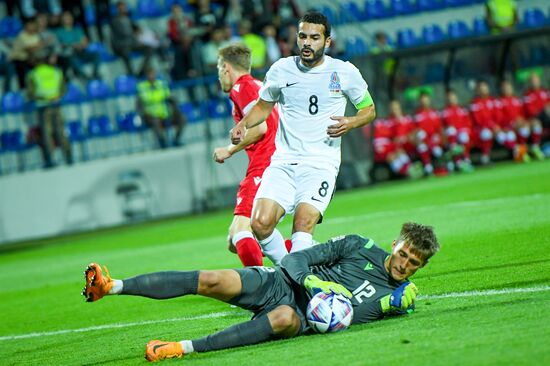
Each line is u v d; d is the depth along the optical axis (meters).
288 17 50.88
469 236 22.02
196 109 47.44
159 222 42.50
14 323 19.30
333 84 15.28
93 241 37.84
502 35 45.56
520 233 21.16
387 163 45.31
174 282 11.79
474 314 12.59
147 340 14.67
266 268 12.53
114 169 44.69
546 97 46.22
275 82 15.43
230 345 12.10
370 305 12.77
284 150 15.67
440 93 46.03
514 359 9.73
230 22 53.69
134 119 46.47
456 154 44.84
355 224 29.05
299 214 15.09
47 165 44.47
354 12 55.12
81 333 16.58
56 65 47.28
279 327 12.11
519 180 35.34
